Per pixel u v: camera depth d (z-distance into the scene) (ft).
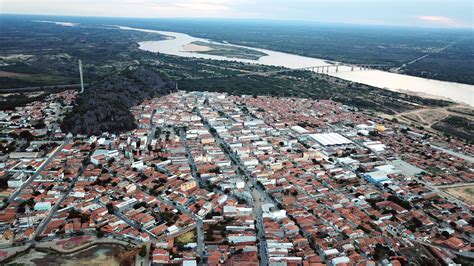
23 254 534.78
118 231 590.14
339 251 559.79
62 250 545.03
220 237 583.17
